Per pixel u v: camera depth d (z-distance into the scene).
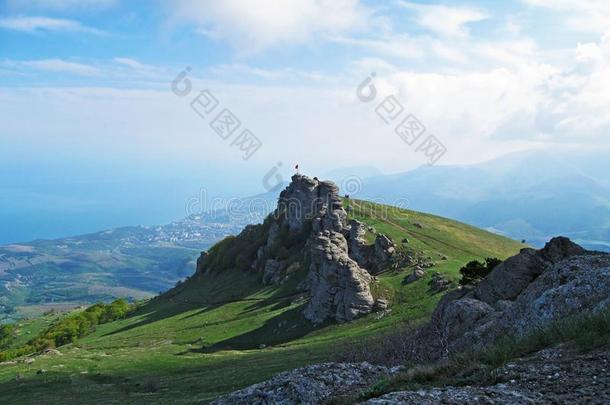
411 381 21.80
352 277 126.06
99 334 185.00
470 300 48.97
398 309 119.62
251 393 29.28
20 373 97.88
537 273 59.41
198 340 136.12
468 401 16.91
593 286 31.84
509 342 24.34
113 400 70.94
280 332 129.75
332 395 26.53
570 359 19.78
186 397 66.25
